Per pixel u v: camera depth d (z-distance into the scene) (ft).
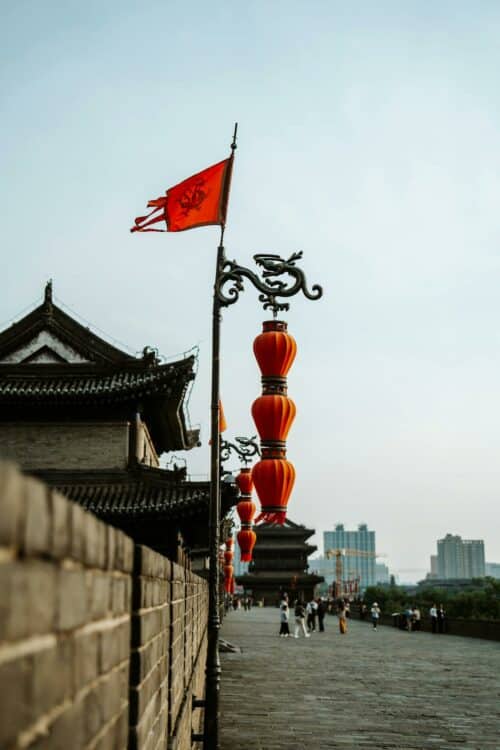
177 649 35.88
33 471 107.96
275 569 528.22
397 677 95.35
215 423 49.37
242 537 82.69
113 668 15.78
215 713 45.19
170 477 104.94
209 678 45.68
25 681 9.03
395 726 61.46
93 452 110.01
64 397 107.34
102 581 14.34
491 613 628.69
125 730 17.94
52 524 10.06
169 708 30.50
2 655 8.18
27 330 116.88
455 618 186.29
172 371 105.70
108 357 115.34
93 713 13.37
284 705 72.02
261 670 102.12
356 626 237.04
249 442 83.76
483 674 99.14
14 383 111.86
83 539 12.14
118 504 100.63
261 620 276.00
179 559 66.74
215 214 50.55
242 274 48.67
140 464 106.11
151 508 97.76
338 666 108.37
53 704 10.38
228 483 73.97
